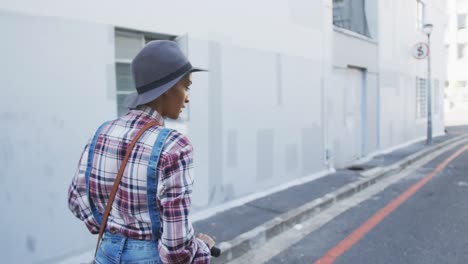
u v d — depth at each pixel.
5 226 3.40
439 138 16.70
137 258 1.54
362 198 6.99
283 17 6.92
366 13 11.59
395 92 13.09
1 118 3.35
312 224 5.58
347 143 9.93
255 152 6.36
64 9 3.72
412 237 4.98
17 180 3.46
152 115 1.64
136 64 1.60
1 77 3.34
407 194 7.24
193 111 5.20
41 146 3.60
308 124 7.82
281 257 4.45
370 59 11.05
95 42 3.98
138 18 4.42
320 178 8.05
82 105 3.88
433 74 17.62
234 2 5.80
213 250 1.80
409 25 14.37
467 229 5.22
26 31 3.46
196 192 5.30
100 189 1.61
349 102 10.02
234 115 5.88
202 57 5.28
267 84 6.57
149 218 1.52
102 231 1.61
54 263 3.74
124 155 1.56
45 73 3.61
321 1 8.10
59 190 3.74
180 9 4.93
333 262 4.29
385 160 10.50
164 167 1.48
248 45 6.11
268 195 6.59
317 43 8.02
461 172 9.24
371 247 4.68
